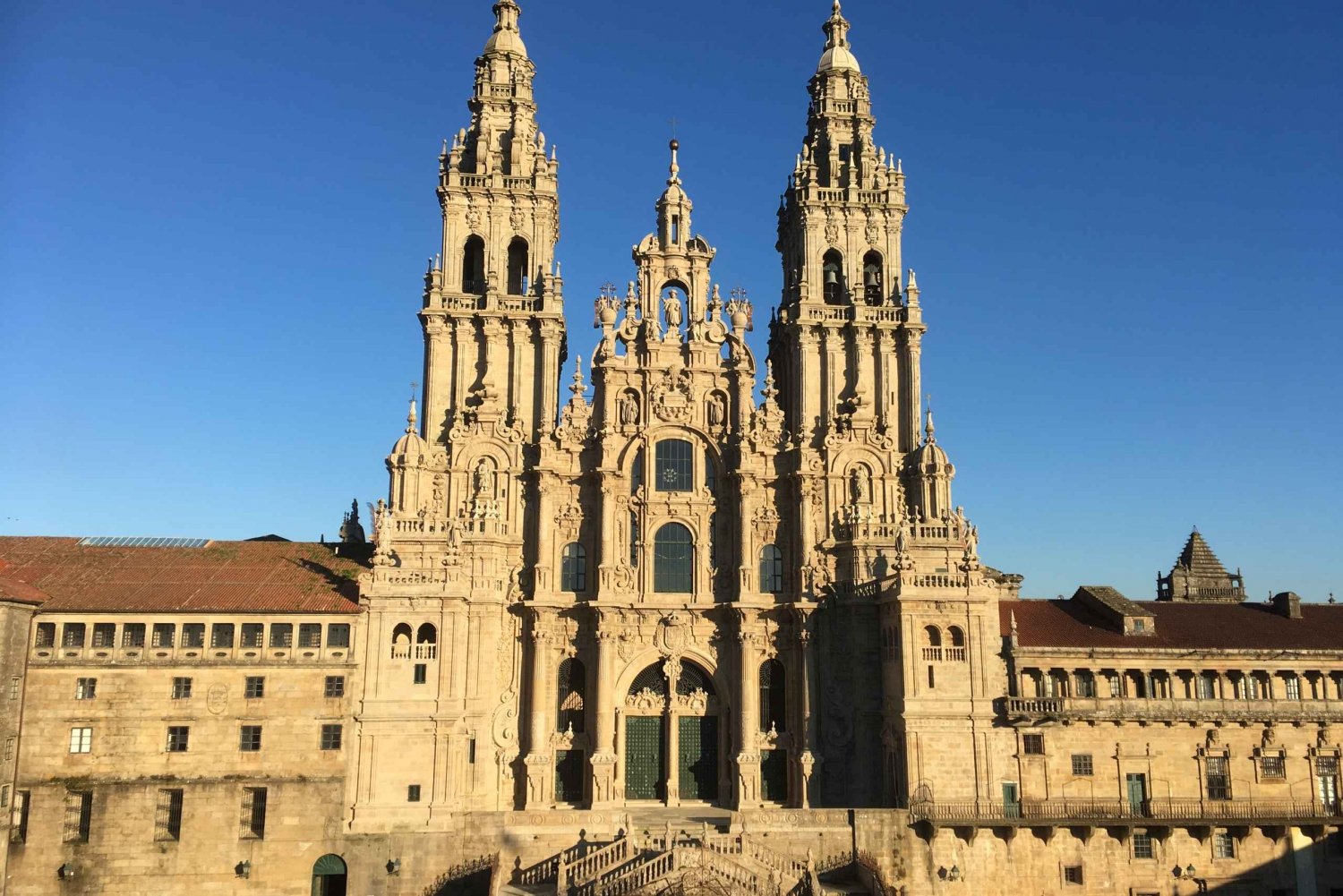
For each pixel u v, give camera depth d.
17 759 61.59
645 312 80.06
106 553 72.38
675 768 74.50
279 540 87.94
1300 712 68.94
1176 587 110.88
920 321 80.44
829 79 87.31
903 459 78.50
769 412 78.88
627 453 77.50
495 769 71.88
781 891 58.38
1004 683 69.50
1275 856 66.94
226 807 63.00
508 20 86.44
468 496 75.44
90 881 61.16
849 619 74.50
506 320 78.44
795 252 84.75
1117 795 67.81
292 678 64.94
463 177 80.62
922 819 65.19
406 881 63.38
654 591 76.81
